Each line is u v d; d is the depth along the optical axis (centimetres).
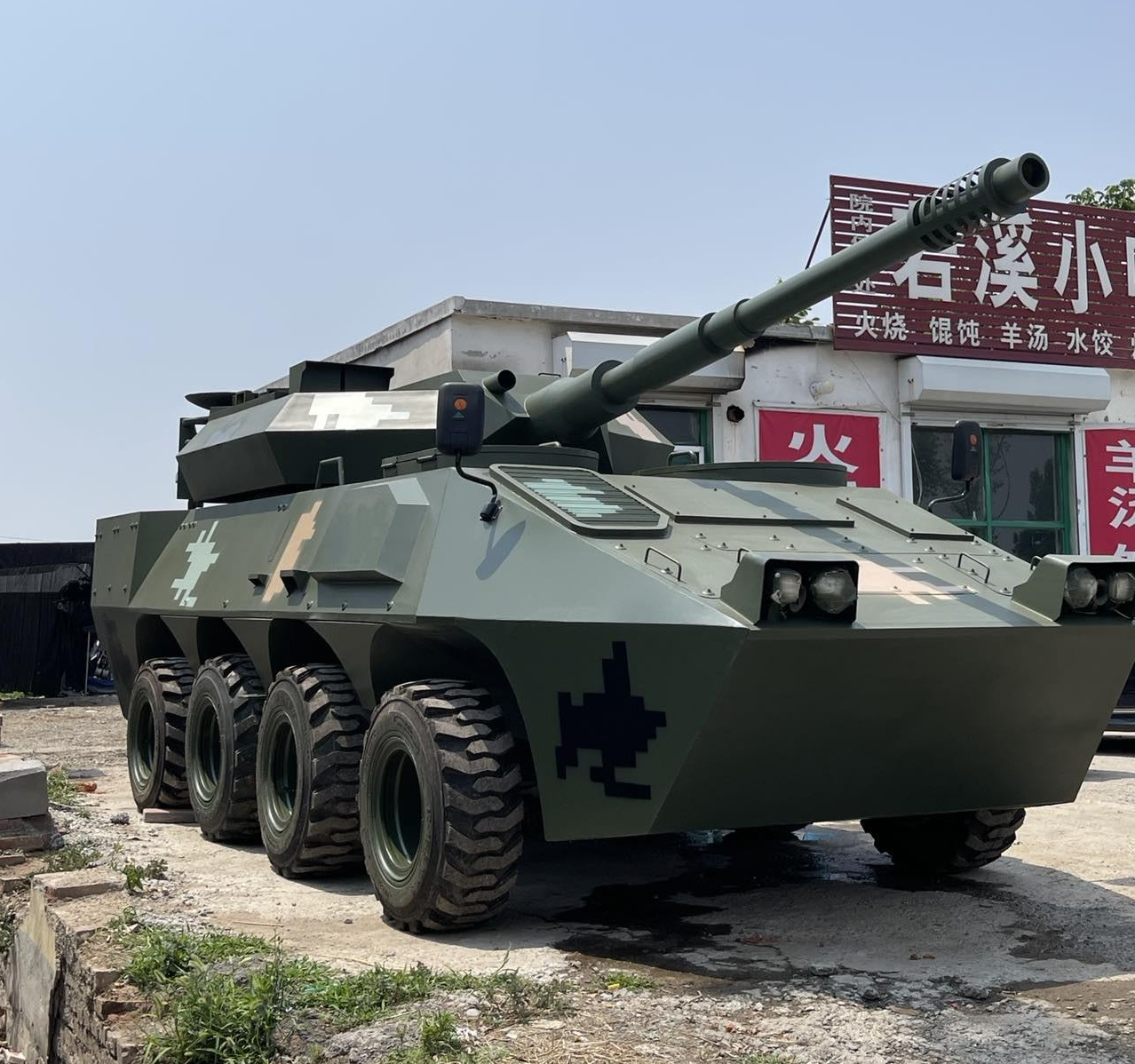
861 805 582
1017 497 1731
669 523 600
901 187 1575
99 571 1150
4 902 712
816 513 662
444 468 669
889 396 1639
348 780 691
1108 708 599
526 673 563
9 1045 674
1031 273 1662
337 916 628
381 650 655
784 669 501
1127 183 2234
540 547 577
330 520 736
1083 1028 443
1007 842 696
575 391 745
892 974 517
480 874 564
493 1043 427
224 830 819
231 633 902
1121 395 1747
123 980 518
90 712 1803
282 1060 439
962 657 533
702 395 1556
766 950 558
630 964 535
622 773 538
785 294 620
